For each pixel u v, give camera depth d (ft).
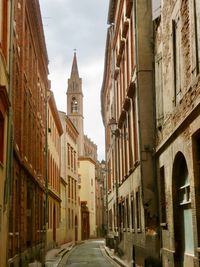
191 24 44.47
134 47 78.02
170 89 55.47
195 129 43.04
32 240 95.55
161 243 62.95
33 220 99.09
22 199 81.00
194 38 43.50
